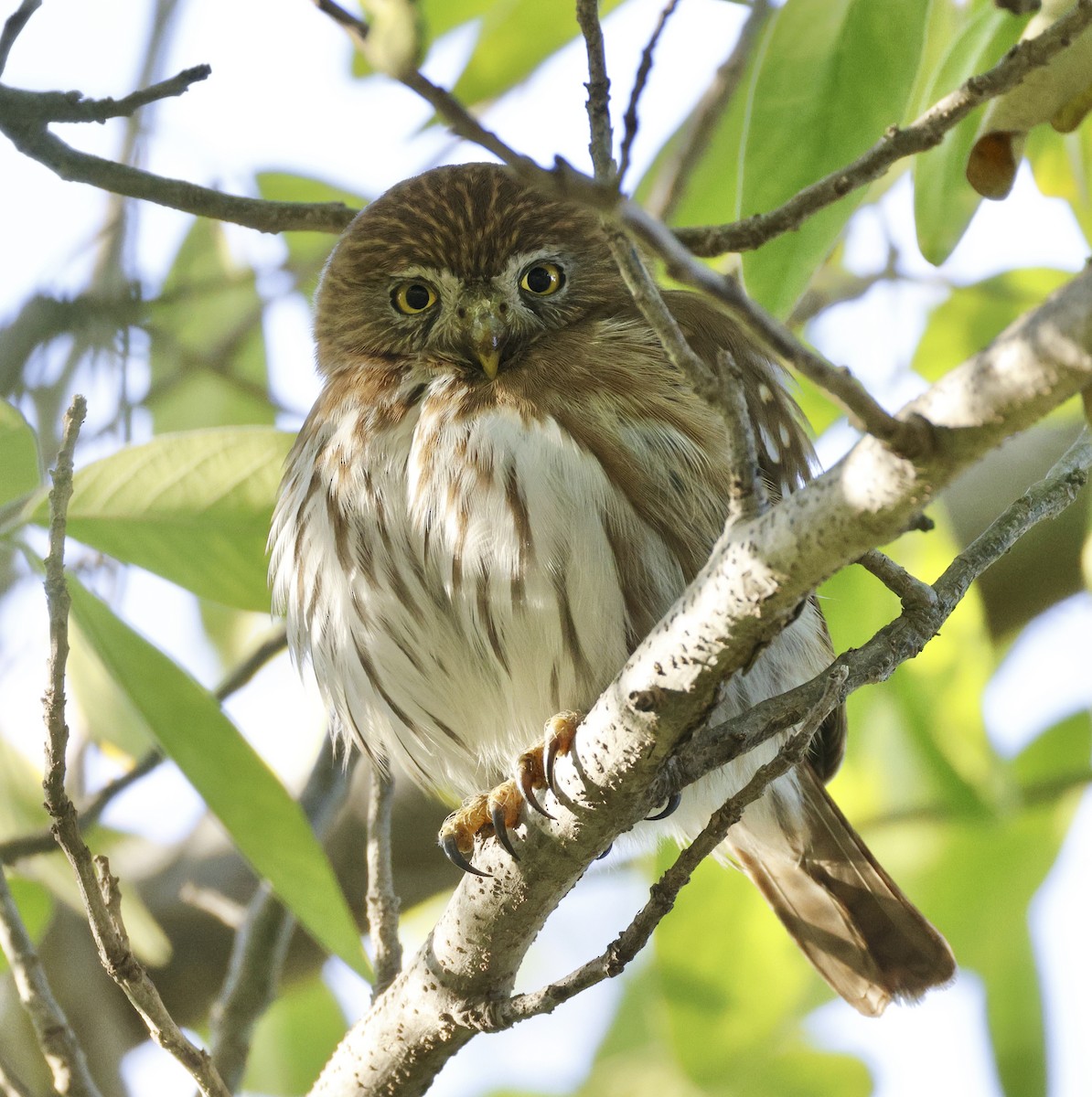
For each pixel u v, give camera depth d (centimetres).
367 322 1019
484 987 777
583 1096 1412
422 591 931
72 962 1186
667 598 897
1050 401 480
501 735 985
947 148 817
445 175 1056
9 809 1132
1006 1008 1273
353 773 1192
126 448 941
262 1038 1388
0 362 1245
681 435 909
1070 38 641
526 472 888
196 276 1471
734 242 729
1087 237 1005
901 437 496
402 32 468
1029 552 1241
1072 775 1316
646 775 667
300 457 983
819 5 819
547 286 1002
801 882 1067
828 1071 1330
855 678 682
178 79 837
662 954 1230
